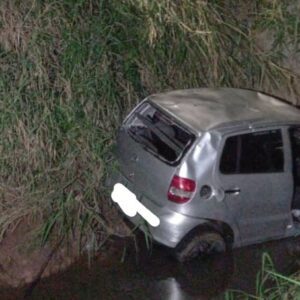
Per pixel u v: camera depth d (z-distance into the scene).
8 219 8.34
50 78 8.56
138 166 8.09
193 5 9.59
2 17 8.42
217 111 8.20
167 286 8.03
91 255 8.42
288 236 8.52
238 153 7.97
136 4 9.12
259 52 10.24
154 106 8.27
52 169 8.57
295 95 10.39
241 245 8.27
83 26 8.71
